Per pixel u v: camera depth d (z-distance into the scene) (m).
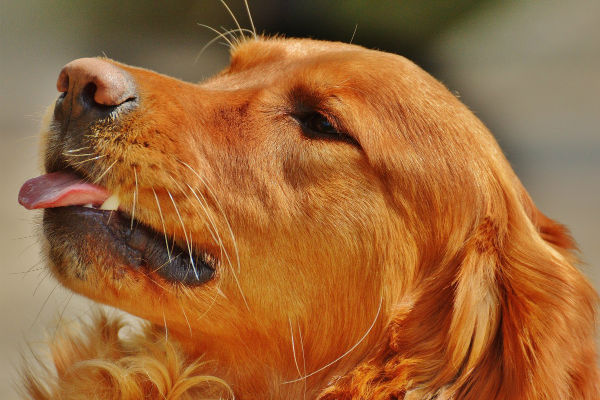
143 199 5.09
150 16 19.62
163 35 19.39
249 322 5.64
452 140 5.80
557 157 20.02
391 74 5.78
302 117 5.63
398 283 5.76
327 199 5.54
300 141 5.55
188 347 5.99
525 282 5.34
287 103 5.66
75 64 5.01
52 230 5.00
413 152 5.66
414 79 5.89
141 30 19.70
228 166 5.49
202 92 5.72
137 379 5.87
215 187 5.44
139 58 19.19
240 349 5.82
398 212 5.68
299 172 5.54
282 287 5.62
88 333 6.30
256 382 6.00
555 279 5.29
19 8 22.58
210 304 5.47
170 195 5.16
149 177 5.08
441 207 5.73
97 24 20.78
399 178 5.63
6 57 21.89
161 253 5.22
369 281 5.71
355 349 5.83
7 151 18.31
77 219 4.95
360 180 5.57
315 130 5.59
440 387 5.52
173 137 5.21
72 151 5.00
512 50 23.70
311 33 16.95
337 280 5.67
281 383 5.96
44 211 5.13
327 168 5.53
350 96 5.55
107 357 6.11
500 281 5.55
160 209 5.14
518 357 5.17
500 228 5.67
